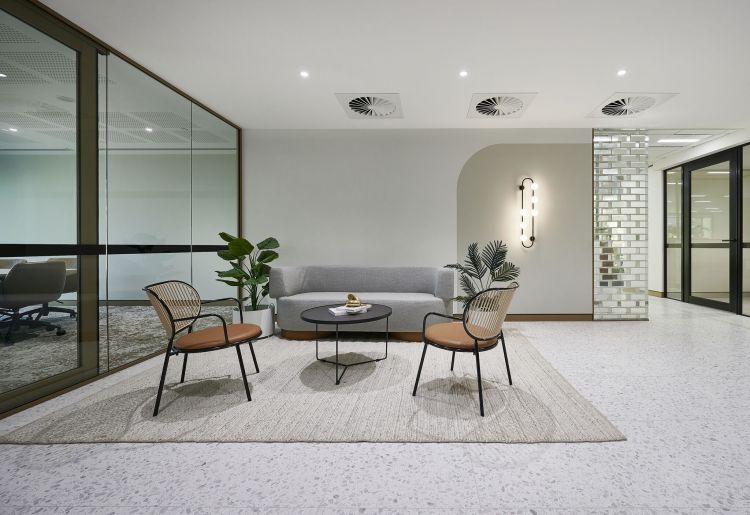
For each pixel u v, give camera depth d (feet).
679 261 19.45
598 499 4.42
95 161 8.48
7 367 6.80
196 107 12.17
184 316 8.12
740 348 10.81
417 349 10.87
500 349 10.71
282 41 8.54
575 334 12.50
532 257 14.62
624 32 8.02
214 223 13.25
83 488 4.68
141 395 7.50
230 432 5.99
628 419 6.40
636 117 13.26
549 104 12.10
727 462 5.13
